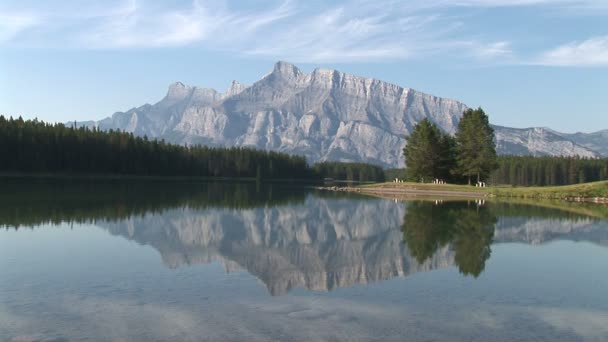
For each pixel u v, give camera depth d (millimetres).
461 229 39188
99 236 31250
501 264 24703
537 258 26547
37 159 129500
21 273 20672
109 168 151625
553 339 13773
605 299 18078
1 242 28078
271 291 18594
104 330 13750
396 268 23484
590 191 83188
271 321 14891
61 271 21203
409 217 49281
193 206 56969
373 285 19938
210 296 17656
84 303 16391
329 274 22016
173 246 28562
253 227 39250
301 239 33344
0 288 18156
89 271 21312
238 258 25531
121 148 157625
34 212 43438
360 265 24188
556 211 57094
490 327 14680
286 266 23703
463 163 107188
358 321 15055
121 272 21281
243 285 19438
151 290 18328
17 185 84312
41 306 15961
